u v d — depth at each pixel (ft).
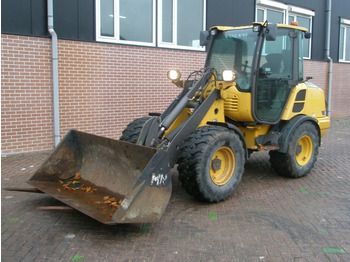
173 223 13.32
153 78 28.45
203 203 15.29
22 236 12.07
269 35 15.81
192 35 30.78
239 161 15.69
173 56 29.43
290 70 18.71
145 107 28.25
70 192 14.21
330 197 16.28
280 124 18.84
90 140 14.82
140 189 11.66
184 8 29.96
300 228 12.98
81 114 25.05
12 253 10.97
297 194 16.69
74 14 24.18
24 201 15.21
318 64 42.09
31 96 22.86
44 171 14.97
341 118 45.68
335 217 13.98
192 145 14.14
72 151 15.53
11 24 21.81
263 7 36.35
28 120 22.90
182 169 14.15
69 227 12.81
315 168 21.44
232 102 16.84
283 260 10.80
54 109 23.56
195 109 15.48
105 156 14.61
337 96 45.34
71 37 24.18
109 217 11.89
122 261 10.64
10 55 21.85
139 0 27.25
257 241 11.98
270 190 17.24
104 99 26.00
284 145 17.92
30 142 23.13
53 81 23.32
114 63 26.20
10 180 17.99
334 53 44.34
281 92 18.25
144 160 12.82
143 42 27.73
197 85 15.97
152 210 12.05
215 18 31.96
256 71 16.51
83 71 24.84
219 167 15.06
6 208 14.43
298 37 18.89
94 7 24.93
